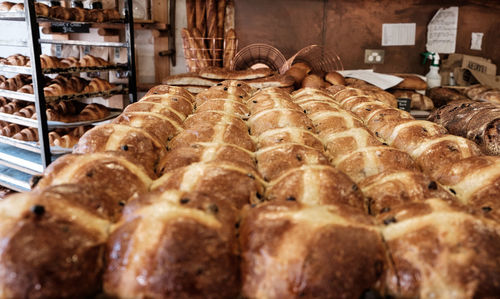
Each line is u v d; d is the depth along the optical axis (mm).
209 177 950
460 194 1056
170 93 1961
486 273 664
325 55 3895
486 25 3822
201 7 3506
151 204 773
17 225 668
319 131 1565
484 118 1622
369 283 697
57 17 2627
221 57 3523
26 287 621
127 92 3145
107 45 3008
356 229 742
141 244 694
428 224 747
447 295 661
